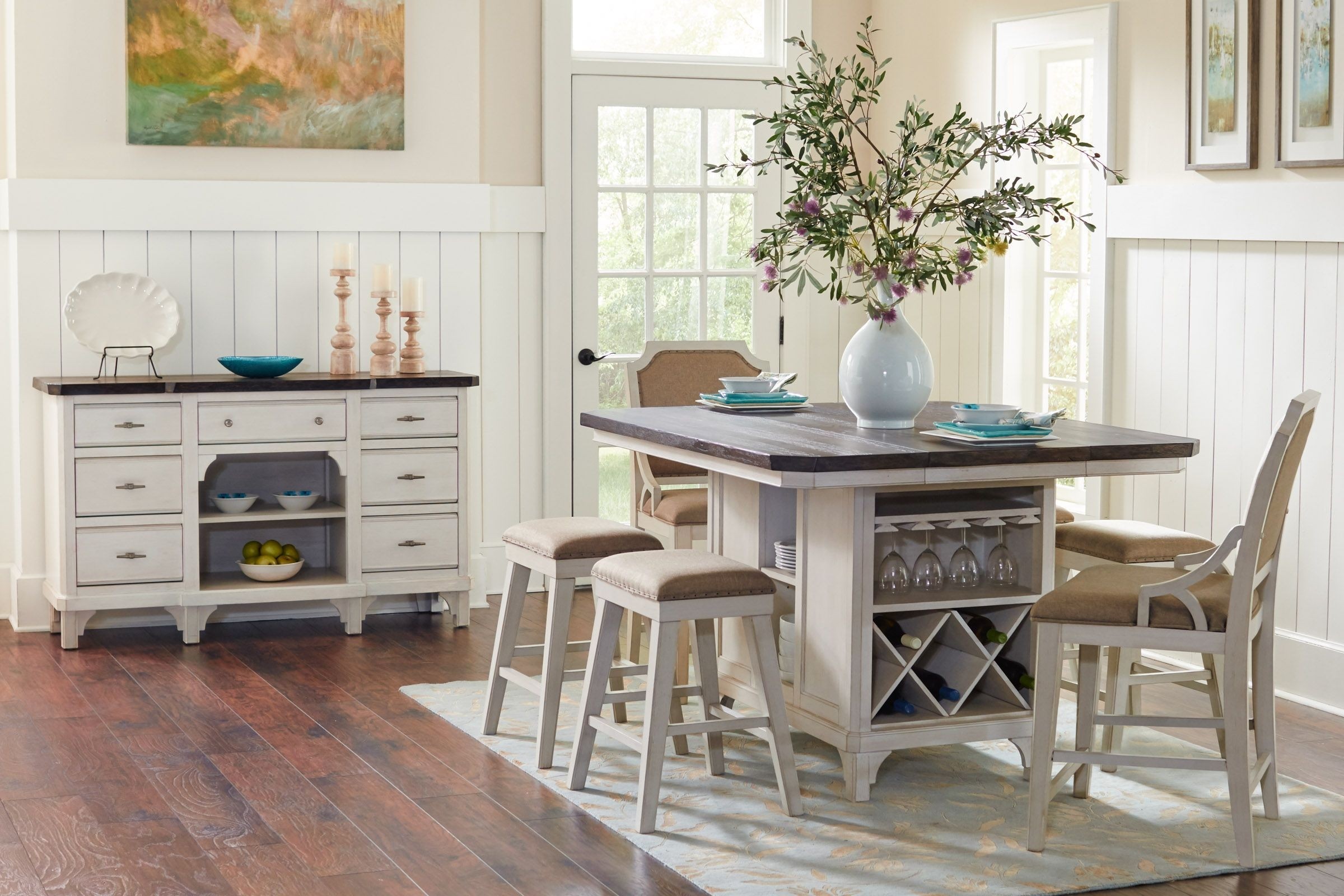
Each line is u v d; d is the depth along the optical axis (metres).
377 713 4.44
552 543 3.93
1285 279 4.53
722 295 6.41
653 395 5.15
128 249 5.46
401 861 3.29
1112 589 3.37
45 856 3.30
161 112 5.45
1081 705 3.65
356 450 5.40
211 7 5.47
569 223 6.16
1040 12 5.49
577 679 4.04
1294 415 3.12
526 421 6.20
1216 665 3.85
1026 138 3.87
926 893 3.12
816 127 3.86
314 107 5.64
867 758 3.66
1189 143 4.83
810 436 3.76
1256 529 3.18
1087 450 3.59
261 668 4.97
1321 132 4.36
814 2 6.47
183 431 5.18
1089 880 3.20
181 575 5.23
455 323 5.94
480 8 5.96
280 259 5.67
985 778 3.87
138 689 4.69
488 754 4.04
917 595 3.76
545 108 6.08
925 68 6.21
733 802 3.67
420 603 5.89
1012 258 5.81
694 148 6.32
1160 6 4.96
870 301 3.93
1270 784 3.55
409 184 5.80
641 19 6.29
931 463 3.47
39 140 5.34
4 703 4.51
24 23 5.28
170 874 3.21
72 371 5.42
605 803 3.66
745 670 4.16
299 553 5.71
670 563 3.57
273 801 3.67
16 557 5.52
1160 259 5.01
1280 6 4.46
